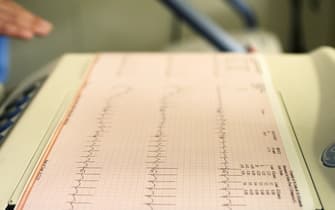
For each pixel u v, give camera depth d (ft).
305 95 1.79
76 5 5.53
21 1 5.31
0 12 3.08
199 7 5.74
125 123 1.66
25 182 1.37
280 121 1.63
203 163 1.42
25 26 3.01
